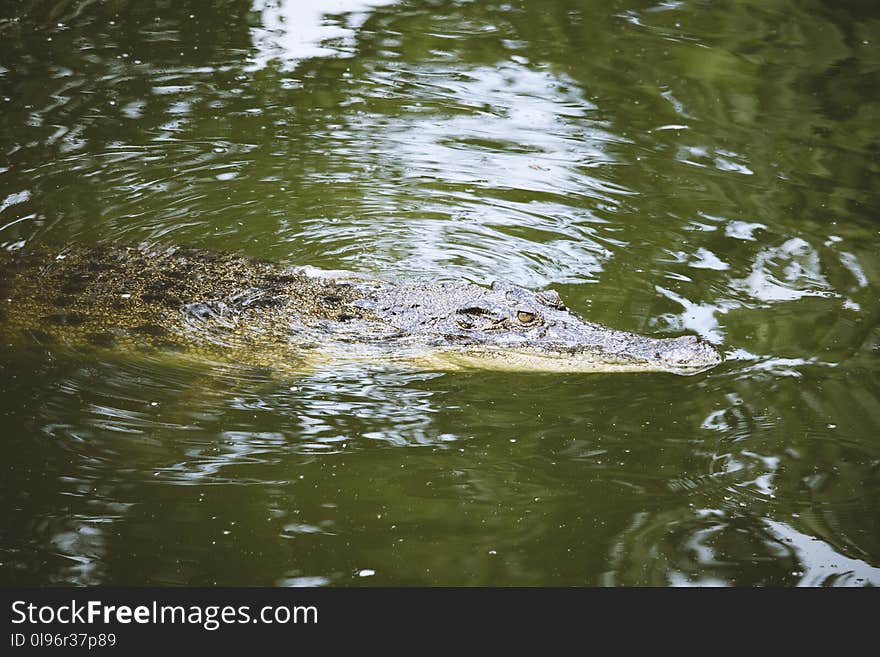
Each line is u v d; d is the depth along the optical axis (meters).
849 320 10.47
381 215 12.73
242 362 9.84
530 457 8.51
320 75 16.86
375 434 8.83
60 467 8.21
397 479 8.21
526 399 9.43
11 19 18.53
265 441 8.67
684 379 9.61
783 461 8.38
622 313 10.60
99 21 18.72
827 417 8.92
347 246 11.98
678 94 16.39
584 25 19.16
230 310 10.41
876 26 19.16
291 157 14.21
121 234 12.04
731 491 8.03
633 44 18.30
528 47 18.12
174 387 9.44
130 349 9.85
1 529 7.48
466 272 11.44
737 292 11.05
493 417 9.12
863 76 17.06
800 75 17.12
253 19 19.09
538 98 16.19
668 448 8.59
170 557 7.29
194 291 10.72
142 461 8.34
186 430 8.80
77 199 12.88
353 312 10.45
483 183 13.56
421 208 12.92
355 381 9.72
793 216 12.76
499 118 15.51
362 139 14.78
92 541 7.42
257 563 7.26
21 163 13.73
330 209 12.86
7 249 11.49
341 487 8.09
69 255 11.41
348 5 19.89
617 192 13.38
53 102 15.54
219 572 7.18
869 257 11.76
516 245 12.05
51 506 7.75
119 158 14.02
